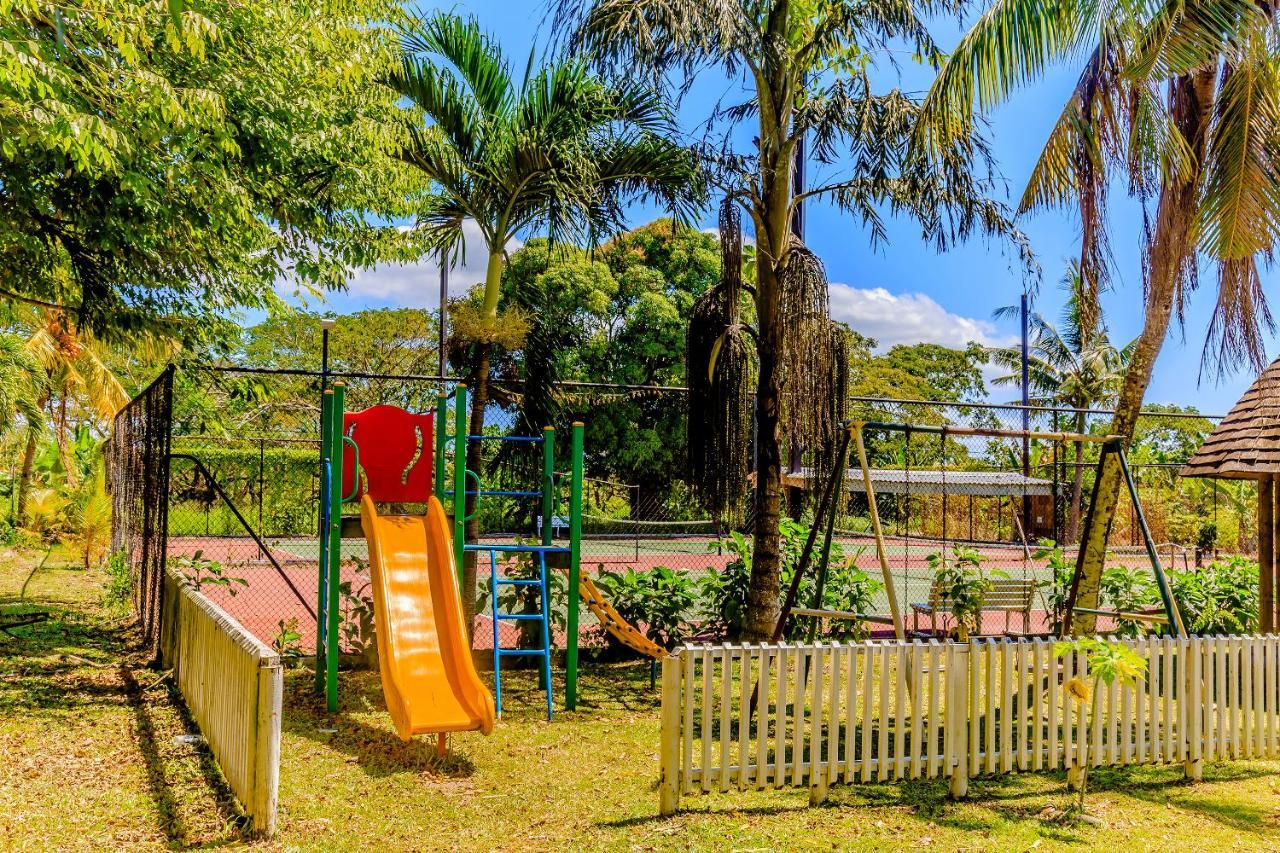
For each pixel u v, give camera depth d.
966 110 8.80
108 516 17.20
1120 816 5.89
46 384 20.67
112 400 22.08
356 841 5.11
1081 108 8.91
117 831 5.02
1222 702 6.79
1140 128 8.30
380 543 7.84
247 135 10.02
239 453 24.12
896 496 30.05
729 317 9.30
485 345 10.42
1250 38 8.17
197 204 9.57
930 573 20.67
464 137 10.27
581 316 30.77
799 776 5.86
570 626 8.51
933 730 6.11
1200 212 8.74
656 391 11.37
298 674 9.41
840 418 9.77
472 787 6.15
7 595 13.52
